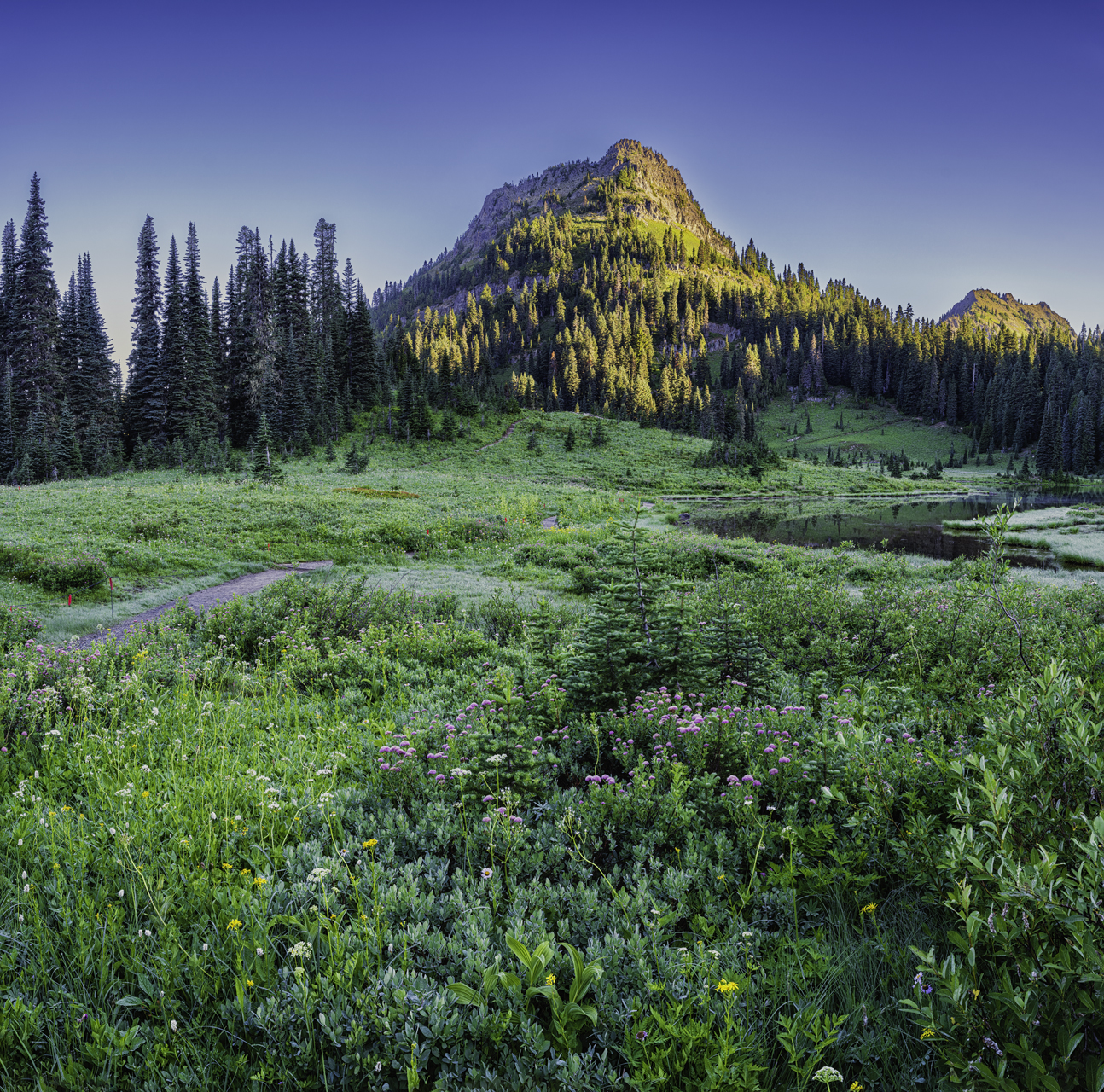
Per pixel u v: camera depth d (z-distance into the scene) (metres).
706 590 11.85
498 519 34.16
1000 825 2.42
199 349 73.56
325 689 7.91
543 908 3.12
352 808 4.20
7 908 3.06
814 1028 2.17
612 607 6.21
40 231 68.69
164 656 8.95
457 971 2.71
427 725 5.36
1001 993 1.90
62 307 75.50
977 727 4.40
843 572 20.06
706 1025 2.12
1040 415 151.50
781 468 105.62
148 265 74.62
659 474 92.62
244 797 4.16
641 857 3.42
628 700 5.73
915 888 3.18
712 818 3.79
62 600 15.46
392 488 54.12
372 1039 2.36
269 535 26.08
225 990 2.58
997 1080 1.74
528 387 150.88
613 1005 2.49
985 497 86.44
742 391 196.38
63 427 61.75
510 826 3.62
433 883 3.37
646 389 152.62
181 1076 2.21
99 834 3.62
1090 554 30.48
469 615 12.37
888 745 3.97
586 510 45.03
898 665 7.19
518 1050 2.34
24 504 29.72
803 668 7.66
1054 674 2.79
